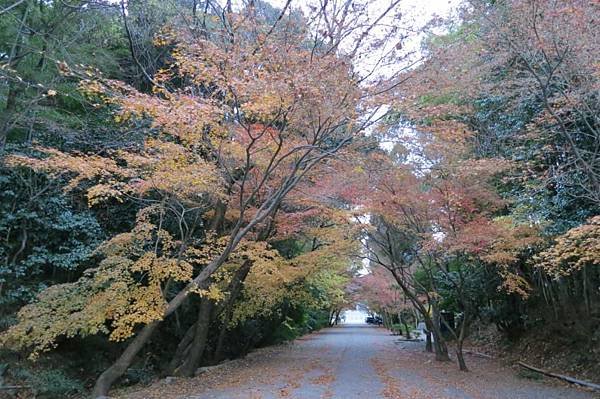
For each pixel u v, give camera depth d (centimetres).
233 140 1043
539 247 1244
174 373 1368
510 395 1012
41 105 1266
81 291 1062
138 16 1380
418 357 1873
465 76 945
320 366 1569
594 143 1034
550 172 1074
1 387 1040
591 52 822
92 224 1332
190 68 834
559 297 1573
